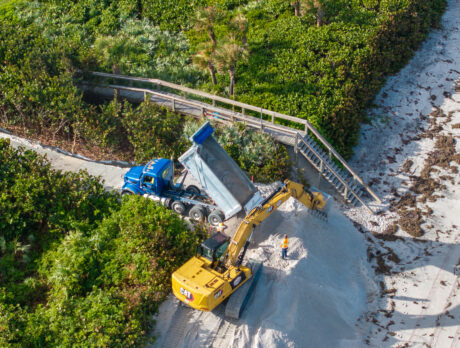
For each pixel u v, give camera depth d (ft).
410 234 63.77
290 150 69.00
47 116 70.54
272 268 51.62
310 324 47.65
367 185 72.38
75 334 39.86
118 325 40.91
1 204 50.08
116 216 53.36
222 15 101.35
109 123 71.82
